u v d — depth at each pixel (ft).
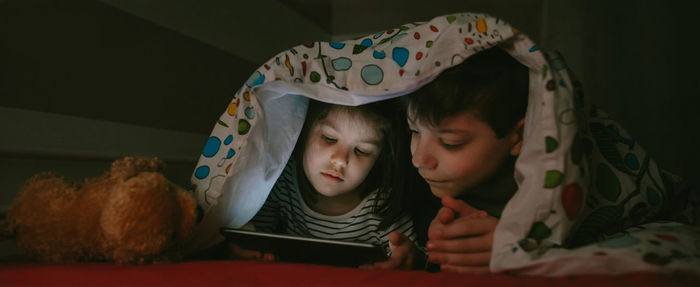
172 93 4.83
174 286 1.50
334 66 2.29
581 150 1.84
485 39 1.97
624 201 2.15
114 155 3.99
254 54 6.60
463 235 1.96
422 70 2.09
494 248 1.81
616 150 2.26
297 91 2.32
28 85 3.21
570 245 1.97
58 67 3.46
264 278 1.61
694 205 2.71
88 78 3.74
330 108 2.72
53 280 1.56
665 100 7.34
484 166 2.30
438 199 2.88
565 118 1.81
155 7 4.58
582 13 8.18
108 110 3.95
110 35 3.99
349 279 1.60
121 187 1.86
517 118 2.23
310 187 2.99
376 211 2.92
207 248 2.42
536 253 1.72
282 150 2.60
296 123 2.65
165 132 4.72
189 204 2.04
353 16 9.70
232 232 2.26
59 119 3.45
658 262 1.55
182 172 5.02
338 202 3.00
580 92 2.02
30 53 3.23
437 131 2.28
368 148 2.72
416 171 2.84
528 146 1.85
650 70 7.52
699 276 1.48
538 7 8.55
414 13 9.38
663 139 7.29
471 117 2.20
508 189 2.56
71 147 3.55
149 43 4.50
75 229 1.96
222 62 5.80
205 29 5.45
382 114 2.68
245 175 2.37
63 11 3.52
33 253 2.02
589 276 1.59
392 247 2.36
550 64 1.92
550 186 1.77
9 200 3.03
